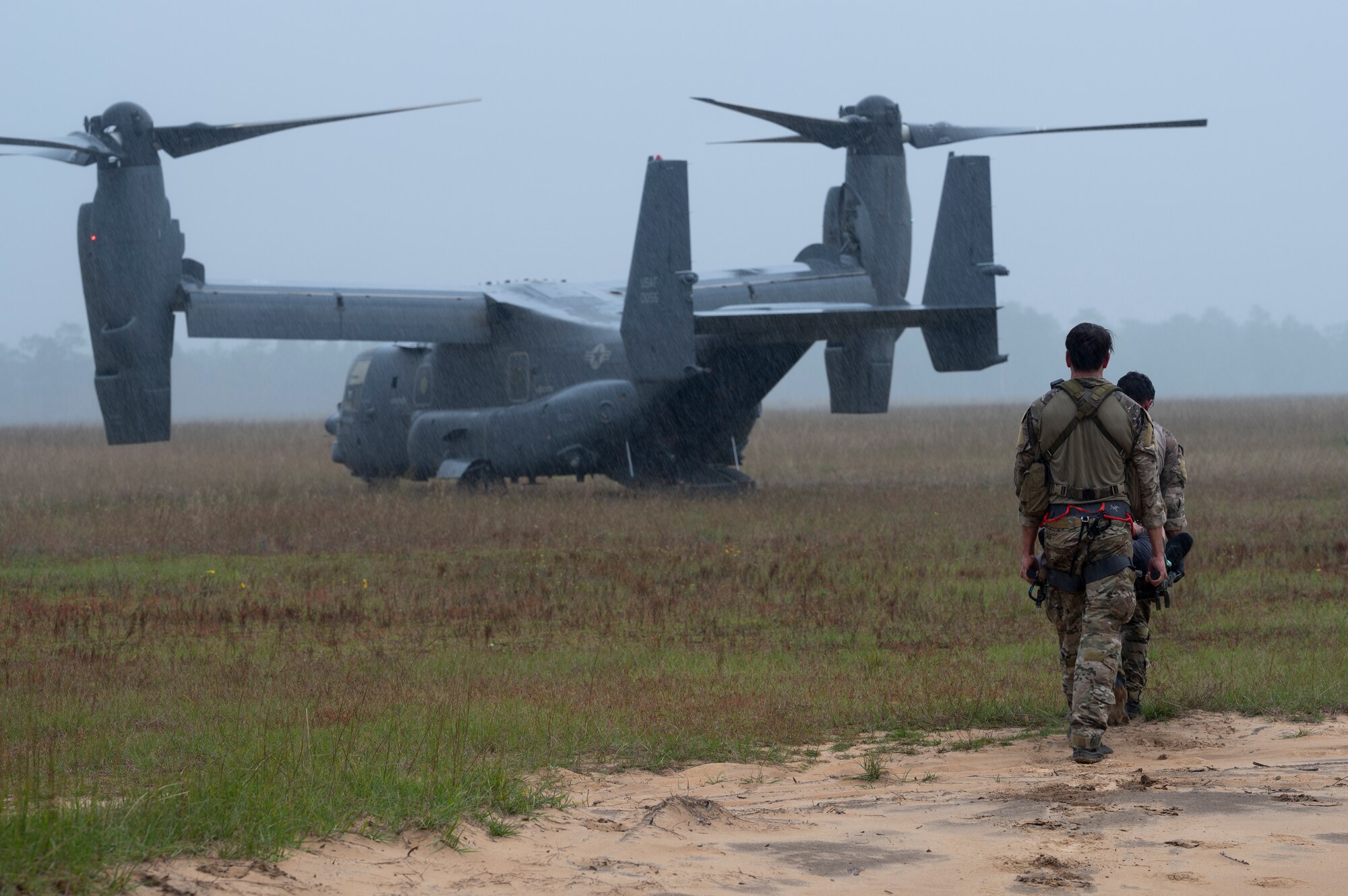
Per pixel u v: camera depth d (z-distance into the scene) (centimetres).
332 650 2584
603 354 6006
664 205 5444
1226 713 1877
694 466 6216
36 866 929
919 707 1956
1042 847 1133
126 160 5634
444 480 7075
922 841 1168
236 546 4450
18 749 1636
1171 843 1137
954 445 10025
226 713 1909
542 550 4281
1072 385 1667
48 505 5600
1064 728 1819
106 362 5766
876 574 3559
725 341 5831
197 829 1067
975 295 5634
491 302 6391
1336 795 1318
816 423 15138
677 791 1488
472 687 2122
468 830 1160
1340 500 5462
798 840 1180
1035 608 2972
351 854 1060
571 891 1004
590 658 2427
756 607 3080
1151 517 1675
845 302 6606
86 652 2531
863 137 6016
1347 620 2666
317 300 6066
